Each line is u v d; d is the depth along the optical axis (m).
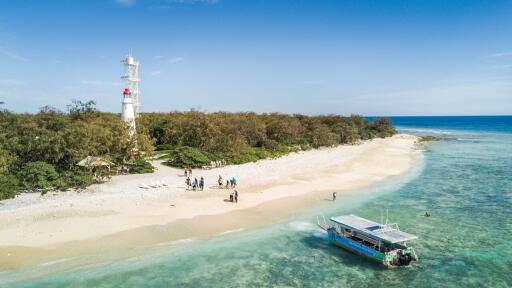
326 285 23.72
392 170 63.81
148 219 33.34
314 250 28.92
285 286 23.47
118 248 27.45
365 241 28.80
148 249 27.67
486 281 24.30
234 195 40.31
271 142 81.12
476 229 33.75
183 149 60.25
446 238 31.58
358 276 25.00
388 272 25.59
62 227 30.41
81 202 36.81
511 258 27.67
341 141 108.94
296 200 42.00
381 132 141.00
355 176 57.09
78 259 25.48
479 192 47.91
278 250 28.73
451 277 24.86
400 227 34.19
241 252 28.09
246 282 23.78
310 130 103.69
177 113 110.81
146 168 52.53
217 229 32.16
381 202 42.59
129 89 61.94
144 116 99.50
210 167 58.19
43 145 44.84
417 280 24.45
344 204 41.28
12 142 45.53
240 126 80.50
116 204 36.84
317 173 57.72
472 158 81.56
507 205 41.72
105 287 22.30
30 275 23.16
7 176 40.38
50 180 41.22
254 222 34.34
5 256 25.20
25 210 33.81
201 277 24.11
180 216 34.56
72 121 80.25
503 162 75.12
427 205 41.53
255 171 56.53
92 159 45.69
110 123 57.09
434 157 83.38
